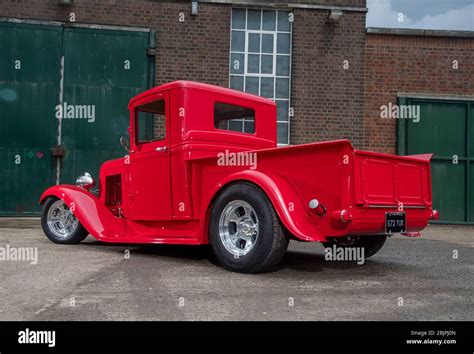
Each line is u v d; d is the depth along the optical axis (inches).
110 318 105.0
